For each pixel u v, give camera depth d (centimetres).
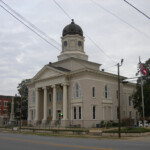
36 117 5978
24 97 8406
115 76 5691
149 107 5094
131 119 4984
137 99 5291
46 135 3459
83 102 4959
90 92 5053
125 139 2770
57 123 5316
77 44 6153
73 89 5259
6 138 2630
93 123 4984
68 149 1567
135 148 1683
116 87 5781
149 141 2502
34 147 1698
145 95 5134
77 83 5212
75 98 5172
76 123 5044
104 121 5203
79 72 5147
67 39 6169
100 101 5250
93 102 5081
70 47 6141
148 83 5466
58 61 6034
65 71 5406
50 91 6081
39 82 6053
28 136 3147
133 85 6519
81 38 6250
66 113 5194
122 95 5984
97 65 6406
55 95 5525
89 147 1689
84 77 5053
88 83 5044
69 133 3691
